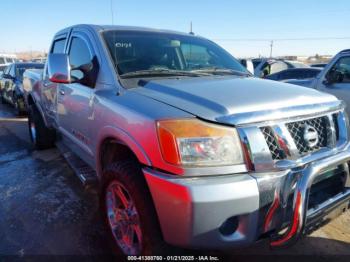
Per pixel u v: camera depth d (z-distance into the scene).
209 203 1.76
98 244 2.77
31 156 5.33
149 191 2.06
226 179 1.82
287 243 1.94
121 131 2.22
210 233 1.80
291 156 1.98
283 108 2.06
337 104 2.41
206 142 1.85
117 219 2.48
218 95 2.15
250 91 2.28
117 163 2.31
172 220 1.87
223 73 3.15
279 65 14.14
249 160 1.87
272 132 1.97
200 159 1.84
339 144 2.32
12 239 2.85
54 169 4.66
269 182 1.86
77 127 3.29
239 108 1.97
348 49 4.83
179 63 3.21
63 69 2.77
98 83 2.81
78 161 3.95
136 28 3.37
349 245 2.72
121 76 2.67
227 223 1.87
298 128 2.10
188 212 1.78
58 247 2.73
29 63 10.72
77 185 4.07
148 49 3.08
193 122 1.88
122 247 2.42
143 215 2.05
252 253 2.61
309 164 2.03
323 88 5.07
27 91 5.66
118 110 2.30
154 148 1.93
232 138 1.88
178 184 1.80
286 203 1.91
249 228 1.85
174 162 1.85
